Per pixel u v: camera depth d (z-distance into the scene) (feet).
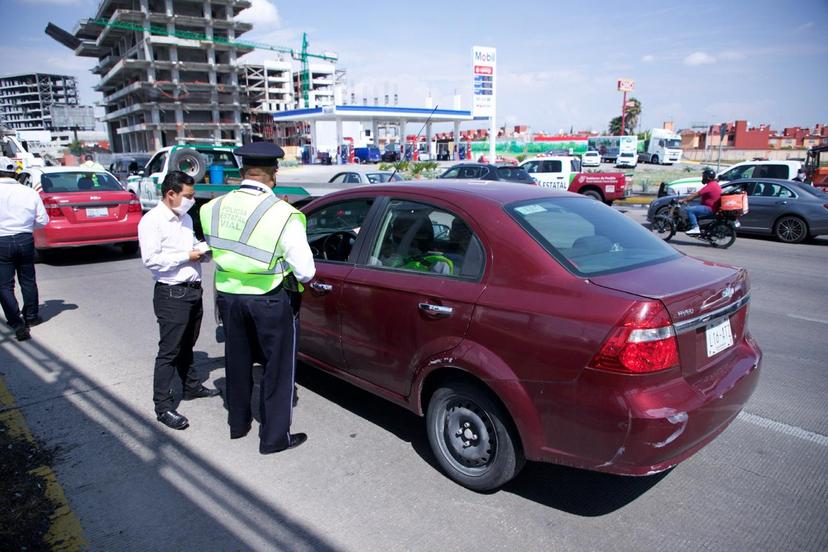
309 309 13.64
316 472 11.44
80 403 14.70
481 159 143.13
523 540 9.37
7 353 18.47
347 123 260.42
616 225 11.84
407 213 12.13
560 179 69.36
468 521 9.88
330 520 9.91
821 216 40.70
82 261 34.73
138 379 16.28
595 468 8.90
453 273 10.73
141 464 11.74
